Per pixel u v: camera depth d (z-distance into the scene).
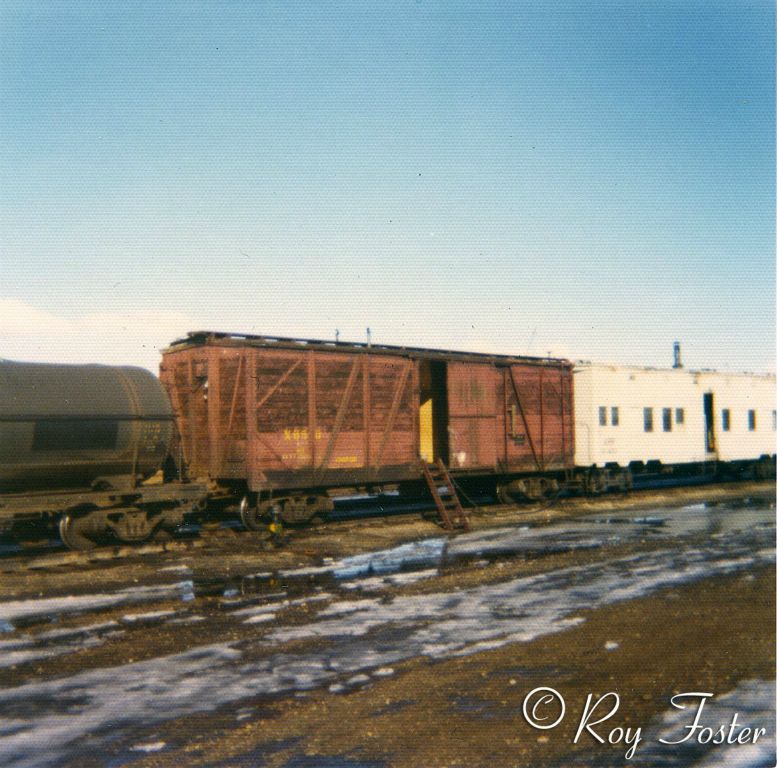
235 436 17.31
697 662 7.80
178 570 13.08
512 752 5.79
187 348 17.88
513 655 8.13
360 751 5.83
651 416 28.00
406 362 20.28
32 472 13.90
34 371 14.17
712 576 12.34
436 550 15.27
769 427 34.25
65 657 8.22
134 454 15.05
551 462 24.25
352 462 18.94
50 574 12.66
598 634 8.91
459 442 21.38
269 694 7.07
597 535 17.28
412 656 8.16
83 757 5.78
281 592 11.39
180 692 7.14
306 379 18.14
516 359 23.41
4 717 6.57
